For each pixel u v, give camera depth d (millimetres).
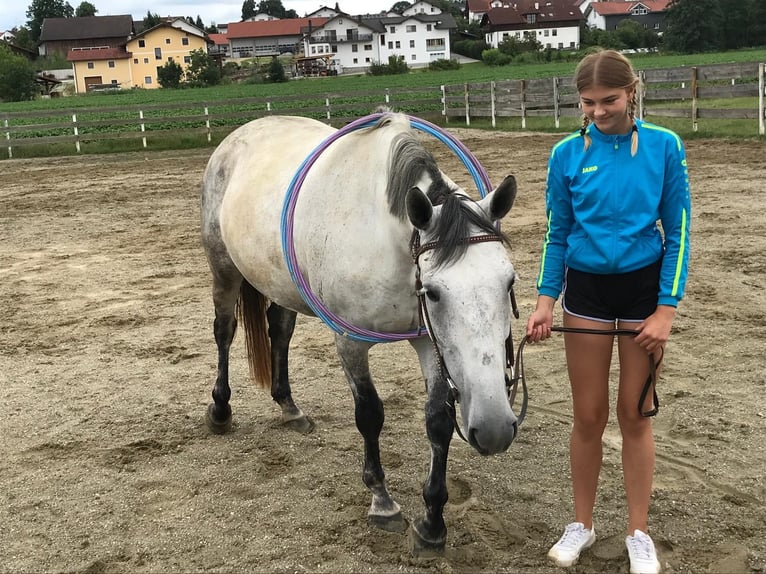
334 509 3201
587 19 114188
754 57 50812
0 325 6070
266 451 3789
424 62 98500
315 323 5871
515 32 99688
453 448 3678
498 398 2189
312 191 3035
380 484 3072
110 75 90750
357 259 2766
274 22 115625
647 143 2395
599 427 2682
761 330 5016
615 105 2332
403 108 23562
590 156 2459
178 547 2967
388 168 2682
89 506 3301
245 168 3801
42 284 7258
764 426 3697
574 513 3066
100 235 9414
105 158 18641
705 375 4363
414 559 2803
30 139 19609
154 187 13305
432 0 133875
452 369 2314
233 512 3209
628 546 2629
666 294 2406
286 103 30594
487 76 49656
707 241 7320
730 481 3219
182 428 4109
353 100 30312
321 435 3947
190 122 24453
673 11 69000
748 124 14969
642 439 2607
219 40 117688
